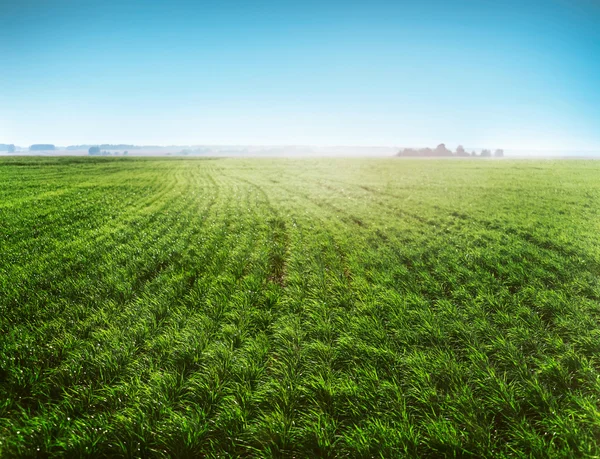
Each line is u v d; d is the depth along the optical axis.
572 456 2.83
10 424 3.30
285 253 9.80
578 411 3.38
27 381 3.98
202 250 9.74
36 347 4.60
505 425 3.43
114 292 6.62
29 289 6.61
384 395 3.74
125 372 4.20
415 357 4.29
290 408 3.58
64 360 4.39
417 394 3.74
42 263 8.30
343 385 3.86
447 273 7.53
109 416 3.48
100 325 5.37
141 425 3.27
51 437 3.21
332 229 12.50
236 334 4.99
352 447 3.13
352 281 7.51
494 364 4.29
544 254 8.66
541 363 4.16
